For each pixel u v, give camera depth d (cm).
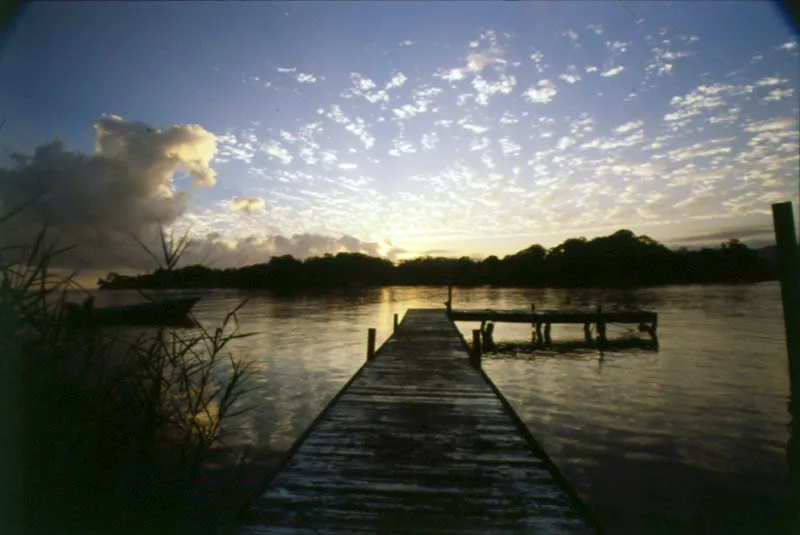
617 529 536
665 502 601
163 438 309
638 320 2194
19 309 254
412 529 301
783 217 425
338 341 2420
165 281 310
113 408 285
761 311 3909
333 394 1205
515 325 3388
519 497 344
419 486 361
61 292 271
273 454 734
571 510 326
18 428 245
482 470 391
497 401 620
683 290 8294
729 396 1162
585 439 842
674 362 1689
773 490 631
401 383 735
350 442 457
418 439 467
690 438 843
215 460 627
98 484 269
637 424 932
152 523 267
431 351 1086
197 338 316
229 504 324
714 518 555
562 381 1374
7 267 254
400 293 10769
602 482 662
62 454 253
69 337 268
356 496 344
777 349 1939
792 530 452
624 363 1692
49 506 252
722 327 2783
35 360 250
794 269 420
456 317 2269
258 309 5522
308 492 350
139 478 277
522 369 1595
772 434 861
